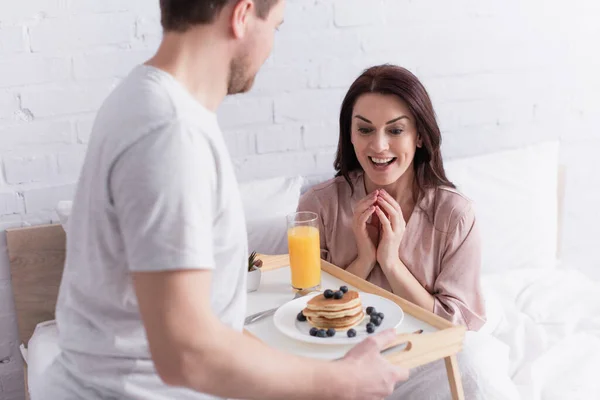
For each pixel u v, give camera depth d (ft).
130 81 3.18
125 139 2.92
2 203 6.23
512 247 7.28
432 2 7.22
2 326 6.45
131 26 6.28
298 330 4.38
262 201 6.74
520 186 7.34
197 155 2.94
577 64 7.87
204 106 3.29
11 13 5.93
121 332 3.36
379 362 3.52
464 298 5.63
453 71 7.45
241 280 3.59
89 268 3.26
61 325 3.57
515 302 6.71
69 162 6.35
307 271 5.04
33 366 5.52
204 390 3.01
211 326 2.93
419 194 5.74
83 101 6.27
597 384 5.57
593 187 8.26
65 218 6.12
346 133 5.82
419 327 4.42
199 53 3.19
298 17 6.81
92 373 3.47
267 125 6.93
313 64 6.96
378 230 5.80
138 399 3.45
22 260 6.27
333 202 6.02
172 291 2.85
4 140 6.12
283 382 3.15
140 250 2.86
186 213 2.86
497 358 5.34
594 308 6.63
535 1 7.57
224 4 3.10
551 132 7.97
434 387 5.20
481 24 7.44
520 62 7.66
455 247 5.65
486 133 7.73
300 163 7.14
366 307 4.61
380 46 7.14
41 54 6.07
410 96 5.33
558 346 5.96
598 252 8.43
